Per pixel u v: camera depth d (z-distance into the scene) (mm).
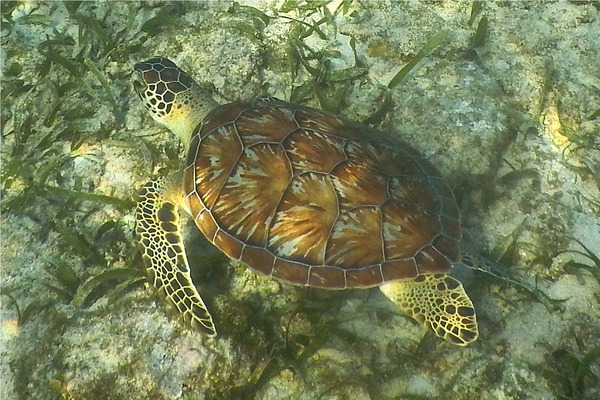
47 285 2500
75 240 2541
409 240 2357
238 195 2396
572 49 2781
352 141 2426
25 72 2795
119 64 2803
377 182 2379
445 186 2451
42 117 2734
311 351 2438
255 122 2445
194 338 2426
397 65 2795
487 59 2775
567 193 2617
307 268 2354
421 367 2443
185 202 2453
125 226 2586
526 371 2422
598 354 2412
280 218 2369
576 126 2693
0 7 2926
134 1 2918
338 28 2859
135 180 2643
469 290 2496
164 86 2598
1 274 2541
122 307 2469
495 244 2566
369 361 2447
